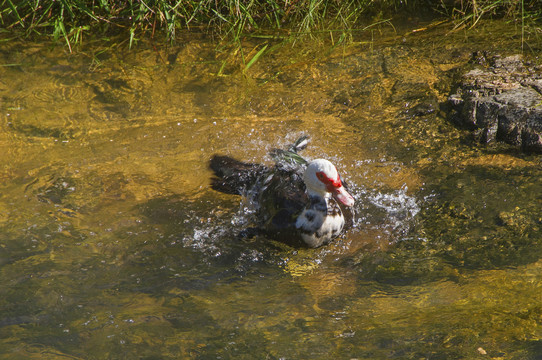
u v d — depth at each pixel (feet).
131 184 44.09
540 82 50.85
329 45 63.36
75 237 37.78
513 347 26.61
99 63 61.00
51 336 28.96
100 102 55.01
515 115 46.34
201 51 62.95
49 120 52.24
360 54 61.36
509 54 57.36
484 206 39.09
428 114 50.83
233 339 28.58
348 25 67.10
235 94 55.98
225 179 44.83
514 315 28.84
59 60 61.46
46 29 66.69
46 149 48.34
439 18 67.10
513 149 45.09
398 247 36.47
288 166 41.63
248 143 49.08
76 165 46.29
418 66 58.18
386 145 47.52
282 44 63.82
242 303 31.71
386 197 41.50
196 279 34.06
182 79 58.44
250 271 35.04
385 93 54.49
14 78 58.39
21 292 32.32
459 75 55.21
